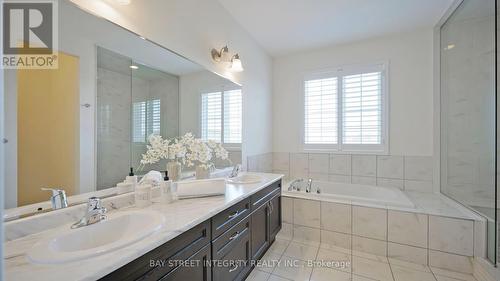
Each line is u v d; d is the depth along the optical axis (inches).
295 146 141.5
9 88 35.9
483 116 79.1
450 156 100.7
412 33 112.7
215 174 89.5
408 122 114.0
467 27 88.3
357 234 91.7
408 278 72.9
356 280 71.9
